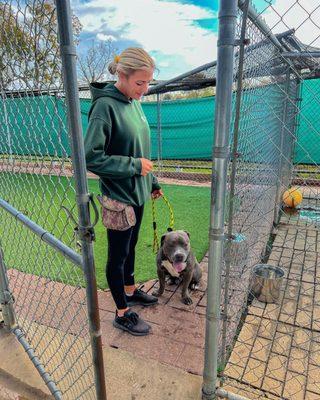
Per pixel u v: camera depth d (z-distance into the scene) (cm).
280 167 394
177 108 863
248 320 258
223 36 124
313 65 365
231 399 171
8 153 191
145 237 436
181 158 894
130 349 228
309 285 311
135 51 194
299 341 233
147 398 181
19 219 177
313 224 460
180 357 219
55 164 140
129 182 216
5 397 191
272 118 311
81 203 118
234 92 156
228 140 135
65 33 98
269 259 366
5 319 232
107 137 198
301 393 189
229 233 170
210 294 154
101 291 303
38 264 296
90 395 166
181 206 582
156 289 309
